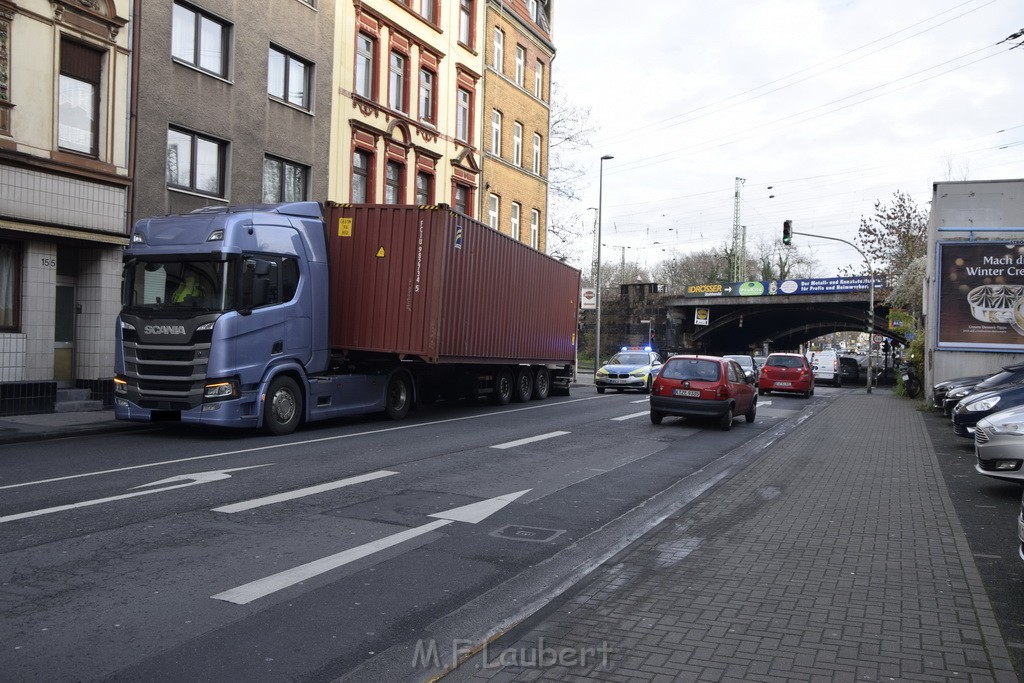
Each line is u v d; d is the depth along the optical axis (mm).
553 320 23266
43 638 4398
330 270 15359
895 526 7547
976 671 4152
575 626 4781
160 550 6141
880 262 42375
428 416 17578
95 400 16391
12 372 14906
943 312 21984
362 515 7547
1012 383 15031
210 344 12375
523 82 35656
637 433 15602
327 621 4820
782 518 7887
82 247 16453
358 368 15656
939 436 15680
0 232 14609
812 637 4609
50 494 8008
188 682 3922
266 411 13141
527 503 8508
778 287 61125
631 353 30797
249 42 20203
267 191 21328
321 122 22922
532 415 18516
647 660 4254
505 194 34000
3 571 5535
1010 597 5477
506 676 4043
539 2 38281
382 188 25906
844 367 53938
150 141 17453
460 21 30266
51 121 15297
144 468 9648
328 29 23125
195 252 12703
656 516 8148
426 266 15344
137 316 12836
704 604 5203
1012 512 8320
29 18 14867
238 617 4820
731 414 16969
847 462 11891
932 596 5406
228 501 7895
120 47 16719
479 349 17922
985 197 22344
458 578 5789
